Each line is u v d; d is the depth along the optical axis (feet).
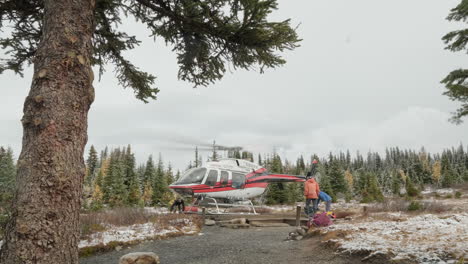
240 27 14.62
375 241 15.62
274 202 96.63
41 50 9.62
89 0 10.62
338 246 16.14
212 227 31.76
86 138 9.90
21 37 16.25
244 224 31.71
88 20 10.51
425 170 205.26
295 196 106.22
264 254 17.63
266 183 42.96
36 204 8.27
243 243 21.84
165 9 15.61
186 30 16.44
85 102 9.85
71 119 9.26
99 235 22.61
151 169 143.23
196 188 38.32
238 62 17.19
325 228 22.47
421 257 12.09
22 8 14.99
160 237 24.43
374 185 129.59
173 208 41.37
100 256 19.06
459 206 40.47
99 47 18.15
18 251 7.95
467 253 11.64
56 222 8.42
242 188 40.42
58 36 9.66
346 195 117.50
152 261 16.78
